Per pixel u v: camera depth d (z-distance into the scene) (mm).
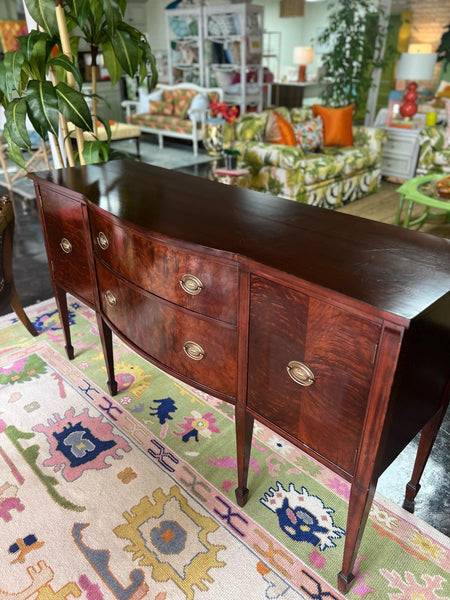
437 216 4387
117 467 1711
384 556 1408
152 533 1469
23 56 1943
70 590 1307
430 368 1134
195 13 6902
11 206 2068
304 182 4125
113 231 1510
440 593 1307
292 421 1245
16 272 3209
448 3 5551
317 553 1414
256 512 1545
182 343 1440
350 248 1250
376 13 5941
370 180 4961
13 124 1877
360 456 1103
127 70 2229
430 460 1775
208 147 6398
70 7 2129
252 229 1372
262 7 6605
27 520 1507
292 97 8336
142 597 1291
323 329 1056
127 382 2166
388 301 964
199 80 7402
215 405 2039
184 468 1714
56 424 1908
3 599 1282
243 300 1206
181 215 1481
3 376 2178
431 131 4750
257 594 1300
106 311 1788
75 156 2547
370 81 6297
